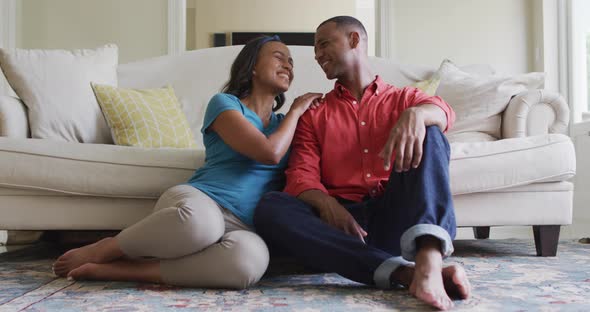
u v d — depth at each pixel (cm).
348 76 181
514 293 137
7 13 412
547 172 211
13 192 213
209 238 148
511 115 251
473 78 276
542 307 120
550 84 406
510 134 251
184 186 165
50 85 259
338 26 179
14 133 240
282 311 120
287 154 182
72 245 295
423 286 121
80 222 214
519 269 182
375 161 170
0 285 158
